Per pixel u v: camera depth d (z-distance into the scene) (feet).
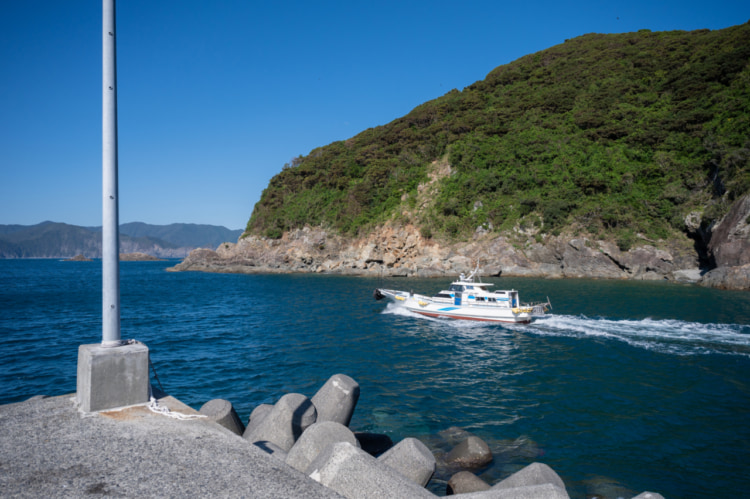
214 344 65.77
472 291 90.99
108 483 11.97
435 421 35.14
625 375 49.32
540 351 62.28
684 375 49.19
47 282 211.41
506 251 210.18
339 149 359.87
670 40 302.66
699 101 222.89
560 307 104.37
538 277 200.23
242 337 71.46
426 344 67.00
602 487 24.52
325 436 17.92
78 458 13.37
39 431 15.19
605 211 197.88
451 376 49.03
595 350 62.69
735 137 184.85
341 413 25.09
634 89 263.29
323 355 58.85
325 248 267.80
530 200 217.56
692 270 173.27
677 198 191.31
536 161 243.60
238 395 41.96
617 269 190.49
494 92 330.13
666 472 26.45
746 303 108.88
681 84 241.76
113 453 13.82
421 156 295.69
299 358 56.95
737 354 59.72
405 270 225.97
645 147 224.12
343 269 251.39
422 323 86.84
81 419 16.22
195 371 50.44
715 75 230.68
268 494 11.80
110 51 17.42
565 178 225.97
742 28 264.52
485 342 68.85
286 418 21.85
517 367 53.21
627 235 191.93
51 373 49.57
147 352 17.98
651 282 172.35
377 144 328.70
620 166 218.79
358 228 262.26
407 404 39.34
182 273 284.20
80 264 608.60
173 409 17.69
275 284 186.50
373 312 101.50
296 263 268.41
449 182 258.16
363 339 70.49
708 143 192.65
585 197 213.05
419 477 18.22
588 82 286.87
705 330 77.05
